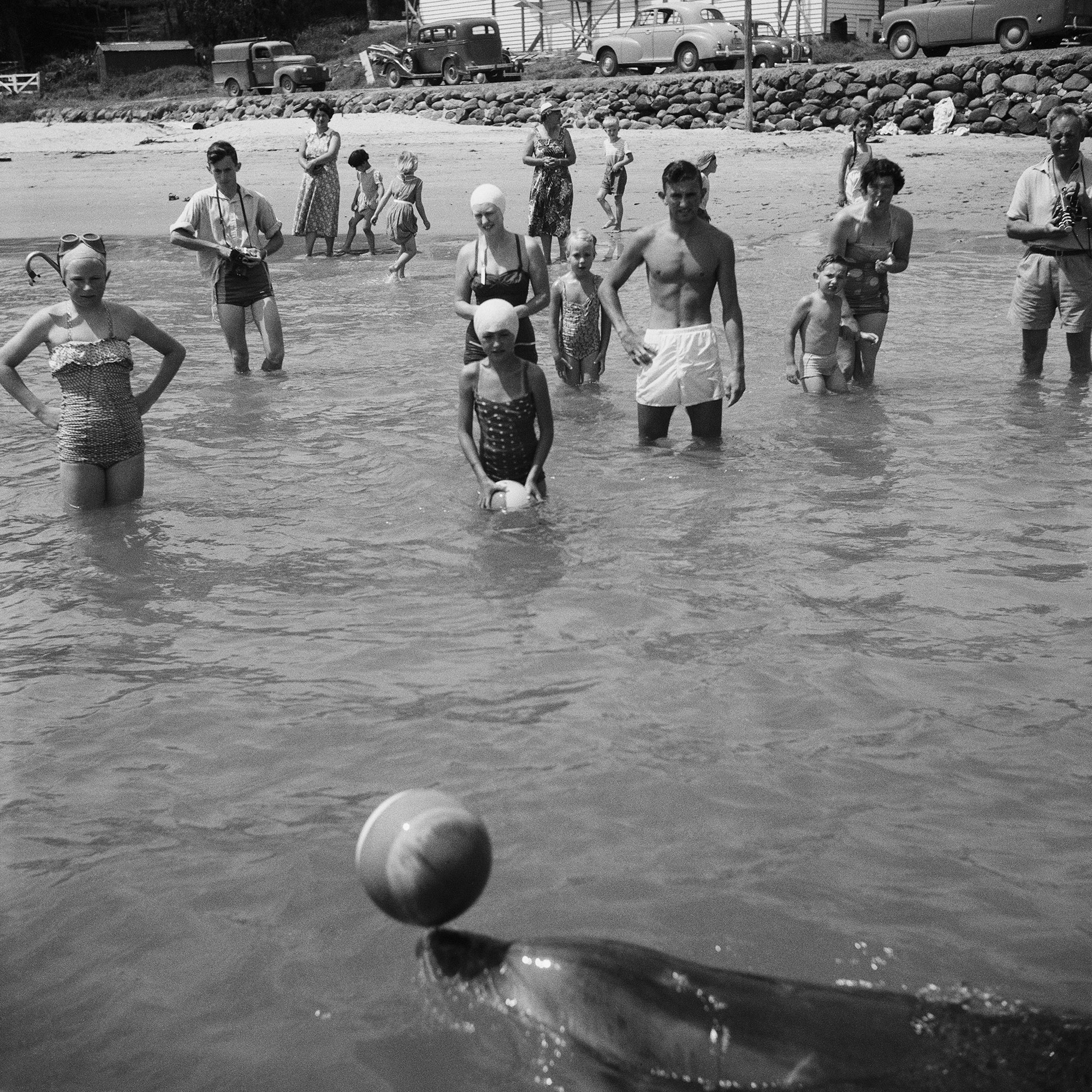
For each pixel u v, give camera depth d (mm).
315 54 54656
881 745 4082
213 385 10062
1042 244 9211
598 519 6543
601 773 3936
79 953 3154
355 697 4559
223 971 3059
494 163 27781
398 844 2227
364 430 8547
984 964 2975
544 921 3176
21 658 5016
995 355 10422
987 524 6328
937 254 16250
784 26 38938
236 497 7148
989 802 3721
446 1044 2520
